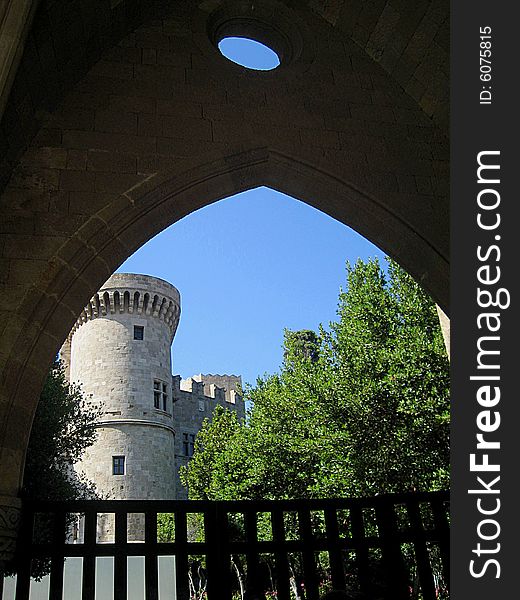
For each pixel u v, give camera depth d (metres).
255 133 8.66
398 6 9.34
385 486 18.91
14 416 6.53
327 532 7.68
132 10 8.60
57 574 6.54
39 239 7.28
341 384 20.86
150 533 7.04
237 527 22.72
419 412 18.84
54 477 16.34
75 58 7.90
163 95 8.62
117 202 7.72
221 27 9.97
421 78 9.45
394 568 5.16
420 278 8.73
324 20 10.16
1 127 6.73
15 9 5.15
